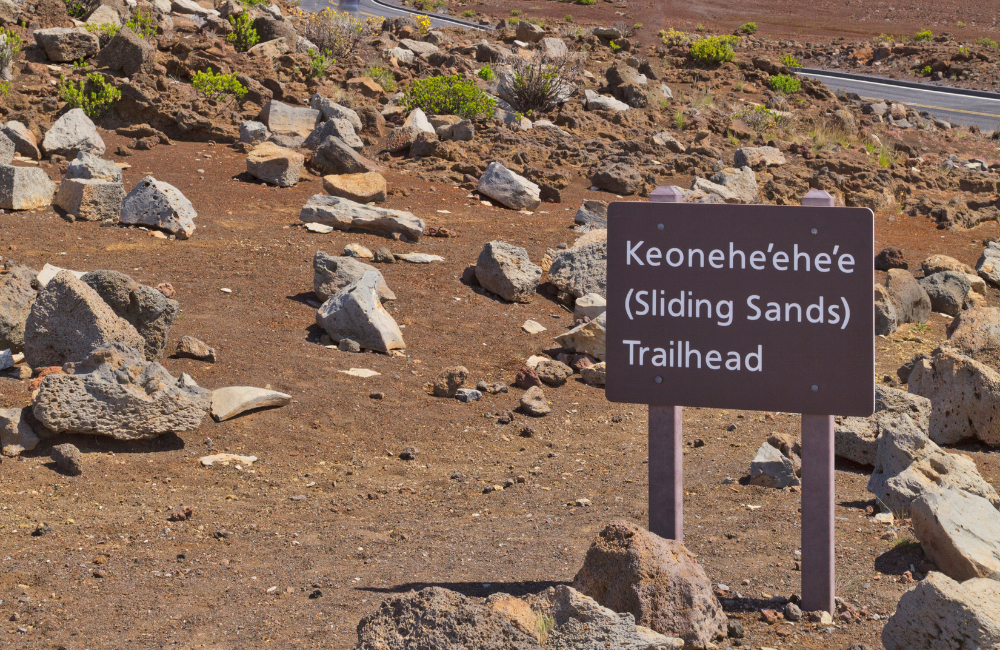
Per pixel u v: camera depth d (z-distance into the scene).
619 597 4.37
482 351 10.91
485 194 17.61
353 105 21.98
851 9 74.62
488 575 5.40
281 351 10.00
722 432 8.83
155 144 17.91
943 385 8.84
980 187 25.14
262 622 4.70
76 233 12.85
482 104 22.52
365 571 5.49
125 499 6.68
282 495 7.01
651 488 5.04
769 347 4.80
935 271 15.76
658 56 37.91
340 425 8.52
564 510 6.73
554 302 12.91
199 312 10.78
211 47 22.64
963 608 4.01
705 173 22.14
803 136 29.30
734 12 72.62
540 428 8.91
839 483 7.25
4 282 9.35
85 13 24.36
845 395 4.72
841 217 4.68
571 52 34.56
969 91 43.97
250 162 16.48
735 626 4.57
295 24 29.12
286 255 12.98
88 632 4.59
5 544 5.73
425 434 8.56
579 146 22.55
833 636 4.59
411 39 31.42
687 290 4.87
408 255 13.50
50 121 17.78
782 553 5.76
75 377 7.35
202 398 7.82
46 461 7.10
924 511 5.45
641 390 4.97
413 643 3.68
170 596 5.07
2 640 4.47
